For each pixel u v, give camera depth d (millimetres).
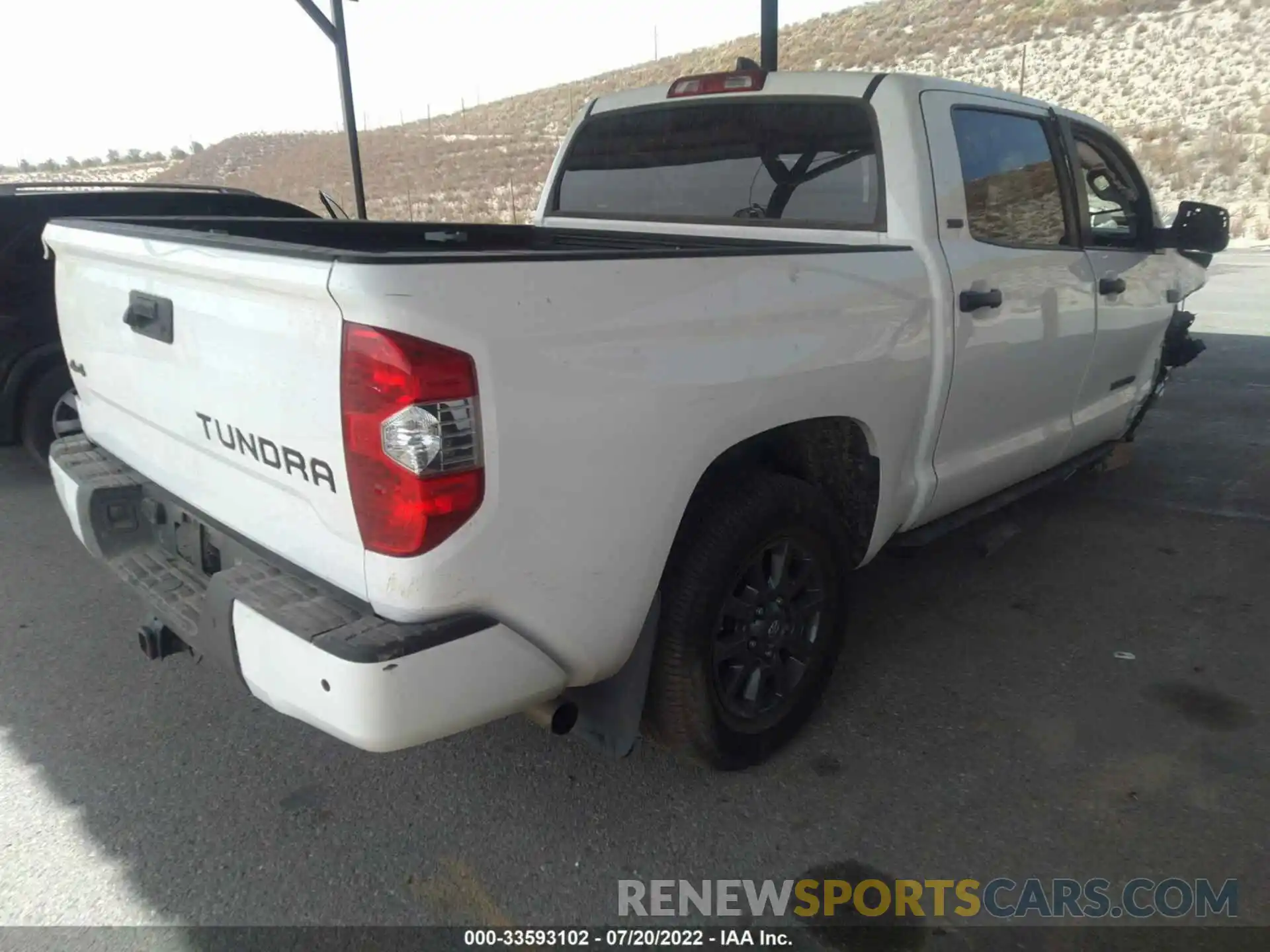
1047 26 40375
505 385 2074
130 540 3059
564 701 2533
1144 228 4918
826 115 3564
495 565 2158
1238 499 5594
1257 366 9133
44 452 5980
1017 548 4895
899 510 3445
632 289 2305
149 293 2613
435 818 2863
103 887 2568
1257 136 26828
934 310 3281
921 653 3842
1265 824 2844
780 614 3035
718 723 2869
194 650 2527
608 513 2334
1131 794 2975
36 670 3689
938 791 2992
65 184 6395
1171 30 36938
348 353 1989
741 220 3826
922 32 44438
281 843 2750
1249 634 3994
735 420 2588
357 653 2018
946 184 3424
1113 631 4023
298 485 2238
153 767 3096
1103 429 4898
